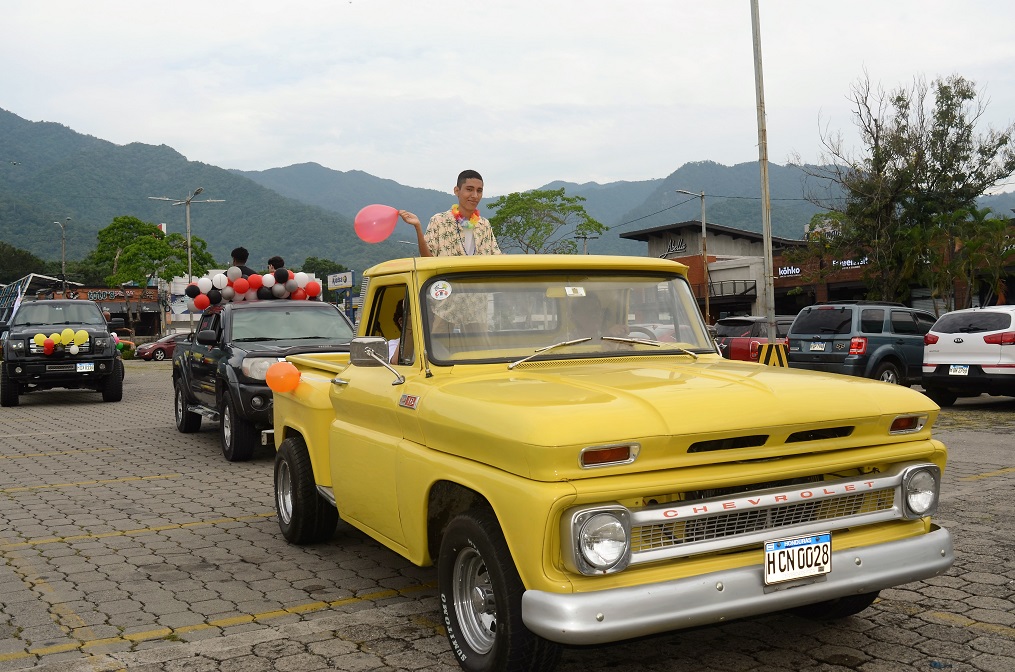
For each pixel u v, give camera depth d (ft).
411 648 13.98
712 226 199.11
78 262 410.52
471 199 18.95
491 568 11.36
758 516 11.32
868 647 13.66
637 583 10.46
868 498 12.32
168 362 139.13
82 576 18.34
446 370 13.93
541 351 14.23
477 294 14.53
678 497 11.09
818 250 107.86
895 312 50.29
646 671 12.89
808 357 50.01
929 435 12.94
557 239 225.76
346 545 20.66
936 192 100.89
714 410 11.13
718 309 182.19
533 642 11.10
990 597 15.87
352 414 16.38
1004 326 43.39
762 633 14.39
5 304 92.73
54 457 35.29
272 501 25.96
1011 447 33.32
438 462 12.47
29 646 14.30
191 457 34.81
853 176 102.89
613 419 10.64
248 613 15.85
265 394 31.71
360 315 17.04
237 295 39.65
